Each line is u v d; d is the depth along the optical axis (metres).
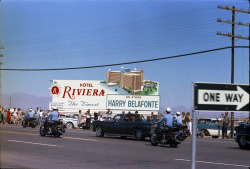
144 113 56.72
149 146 18.48
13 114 45.81
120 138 23.91
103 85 59.88
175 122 19.14
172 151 16.25
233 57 32.78
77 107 59.00
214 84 4.29
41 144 17.31
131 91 61.88
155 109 56.56
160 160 12.81
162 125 18.69
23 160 11.54
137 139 22.44
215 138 30.61
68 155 13.43
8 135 22.45
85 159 12.45
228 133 33.25
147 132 21.72
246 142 18.62
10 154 13.03
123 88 61.44
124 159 12.80
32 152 13.95
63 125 22.53
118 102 57.31
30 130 30.08
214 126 32.94
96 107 59.22
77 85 59.19
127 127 22.92
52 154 13.55
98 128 24.88
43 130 22.88
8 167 9.59
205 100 4.26
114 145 18.17
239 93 4.38
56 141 19.38
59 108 58.72
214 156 14.70
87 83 59.38
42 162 11.27
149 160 12.71
